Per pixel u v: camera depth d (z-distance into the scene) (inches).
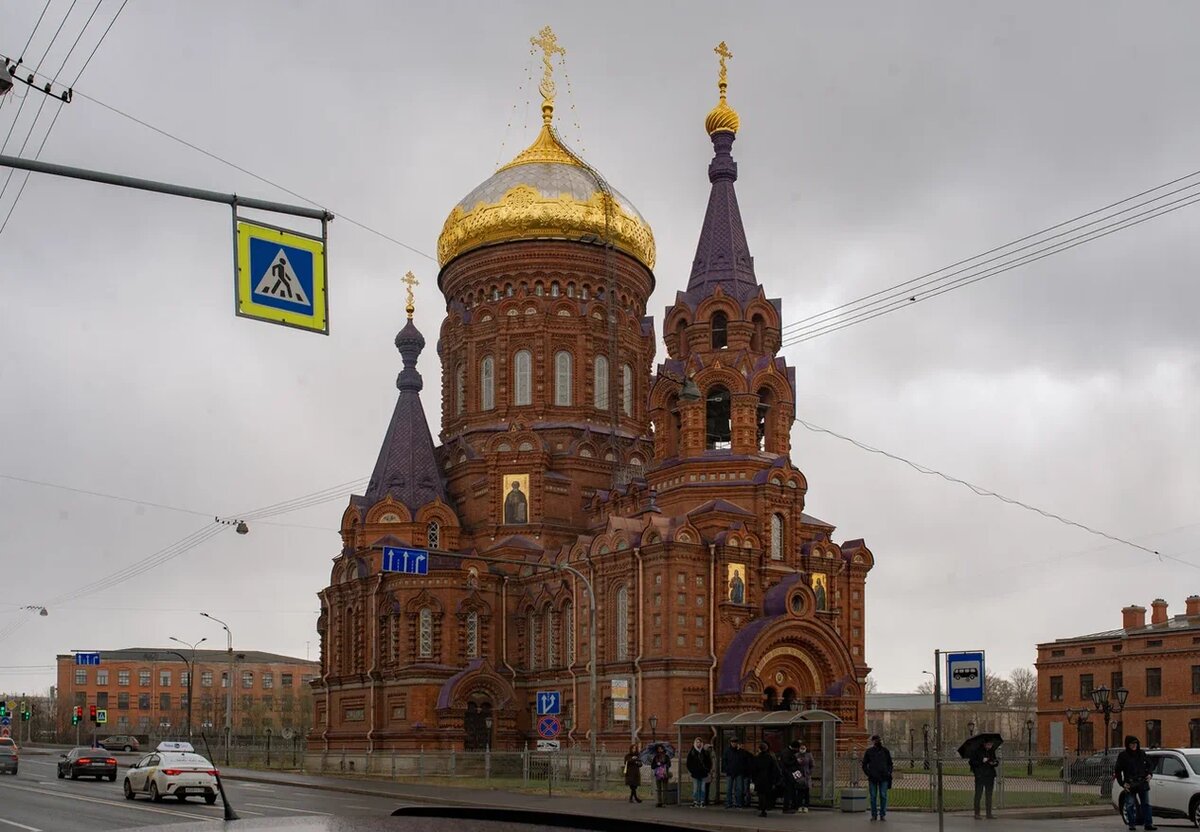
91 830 1514.5
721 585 2933.1
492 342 3671.3
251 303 906.1
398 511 3432.6
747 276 3228.3
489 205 3700.8
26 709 6712.6
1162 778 1801.2
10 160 826.8
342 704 3511.3
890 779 1820.9
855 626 3179.1
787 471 3080.7
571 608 3223.4
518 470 3503.9
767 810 1940.2
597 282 3705.7
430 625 3319.4
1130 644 4382.4
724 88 3353.8
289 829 1045.2
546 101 3905.0
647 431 3747.5
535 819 1258.0
